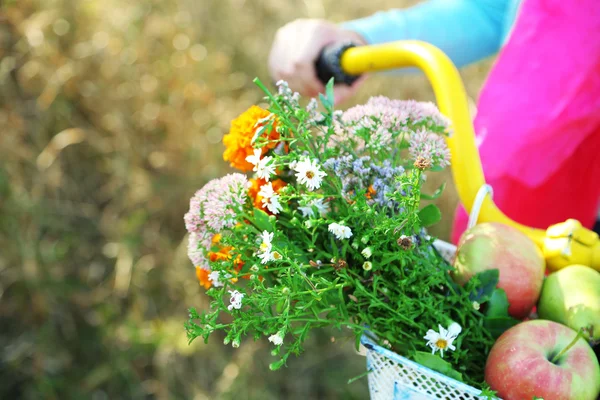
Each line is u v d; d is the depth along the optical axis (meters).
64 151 2.20
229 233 0.74
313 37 1.13
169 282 2.23
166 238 2.26
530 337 0.73
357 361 2.21
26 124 2.14
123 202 2.25
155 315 2.21
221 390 2.06
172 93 2.35
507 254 0.79
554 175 1.22
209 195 0.73
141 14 2.35
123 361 2.10
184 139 2.34
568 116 1.12
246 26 2.63
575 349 0.73
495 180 1.27
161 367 2.13
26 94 2.16
